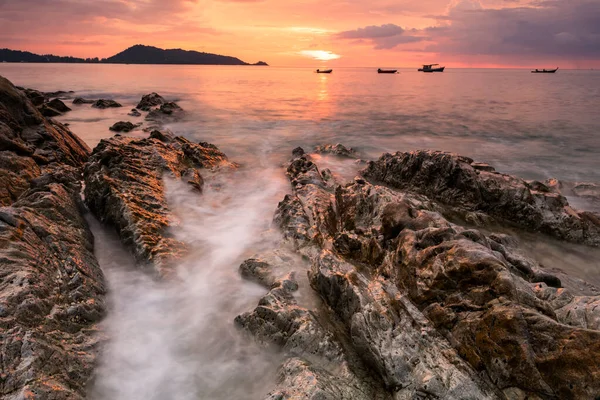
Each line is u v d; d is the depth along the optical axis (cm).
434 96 5816
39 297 587
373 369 516
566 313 527
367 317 541
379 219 843
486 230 1051
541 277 652
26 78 8475
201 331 657
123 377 557
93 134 2464
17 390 443
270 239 959
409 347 500
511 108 4169
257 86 8006
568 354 423
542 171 1833
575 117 3447
